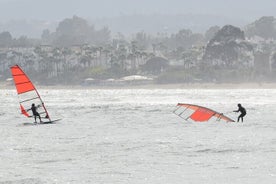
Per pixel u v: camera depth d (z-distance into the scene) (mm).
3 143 136250
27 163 102375
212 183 81812
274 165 95812
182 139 140250
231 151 115312
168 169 93812
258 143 129250
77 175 89125
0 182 84312
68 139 144375
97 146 127438
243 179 84000
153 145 127688
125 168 95250
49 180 85375
